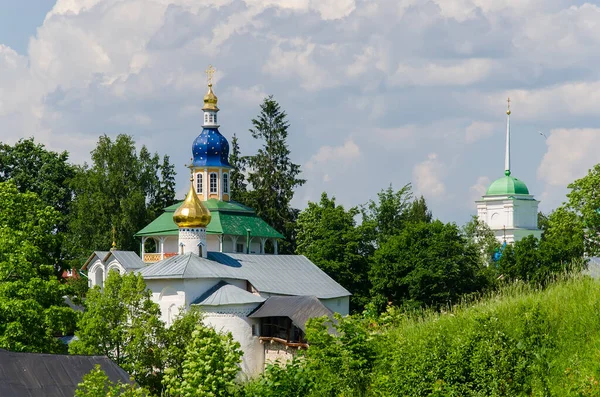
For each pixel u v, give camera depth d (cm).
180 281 15950
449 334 7338
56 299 11988
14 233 12056
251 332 15788
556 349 6738
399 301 18662
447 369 6631
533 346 6756
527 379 6531
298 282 17838
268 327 15888
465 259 18712
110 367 7881
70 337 15912
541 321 6988
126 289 12900
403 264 18412
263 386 6956
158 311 13062
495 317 7112
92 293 12912
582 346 6738
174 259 16575
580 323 6931
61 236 13500
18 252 11819
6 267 11644
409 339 7438
